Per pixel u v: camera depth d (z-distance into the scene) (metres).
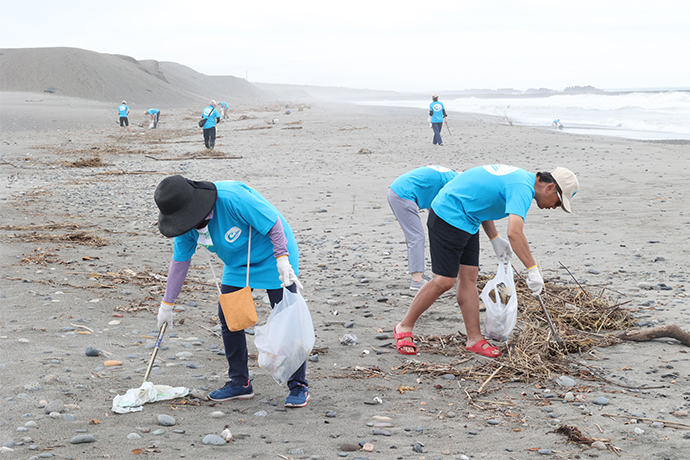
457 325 5.50
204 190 3.41
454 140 24.00
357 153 20.73
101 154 21.77
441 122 22.36
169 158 20.36
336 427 3.45
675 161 16.14
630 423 3.47
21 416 3.32
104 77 70.69
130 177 15.97
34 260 7.05
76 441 3.05
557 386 4.08
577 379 4.18
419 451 3.13
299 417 3.59
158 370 4.17
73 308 5.45
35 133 32.09
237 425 3.44
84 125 38.94
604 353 4.67
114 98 68.12
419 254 6.52
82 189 13.78
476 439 3.29
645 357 4.54
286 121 41.03
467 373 4.34
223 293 3.76
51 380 3.81
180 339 4.88
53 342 4.57
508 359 4.55
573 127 38.84
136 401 3.56
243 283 3.70
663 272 6.70
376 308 5.98
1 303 5.44
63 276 6.49
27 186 13.95
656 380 4.10
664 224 9.17
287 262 3.54
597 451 3.12
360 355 4.71
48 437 3.11
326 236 9.27
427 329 5.39
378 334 5.19
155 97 73.19
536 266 4.39
